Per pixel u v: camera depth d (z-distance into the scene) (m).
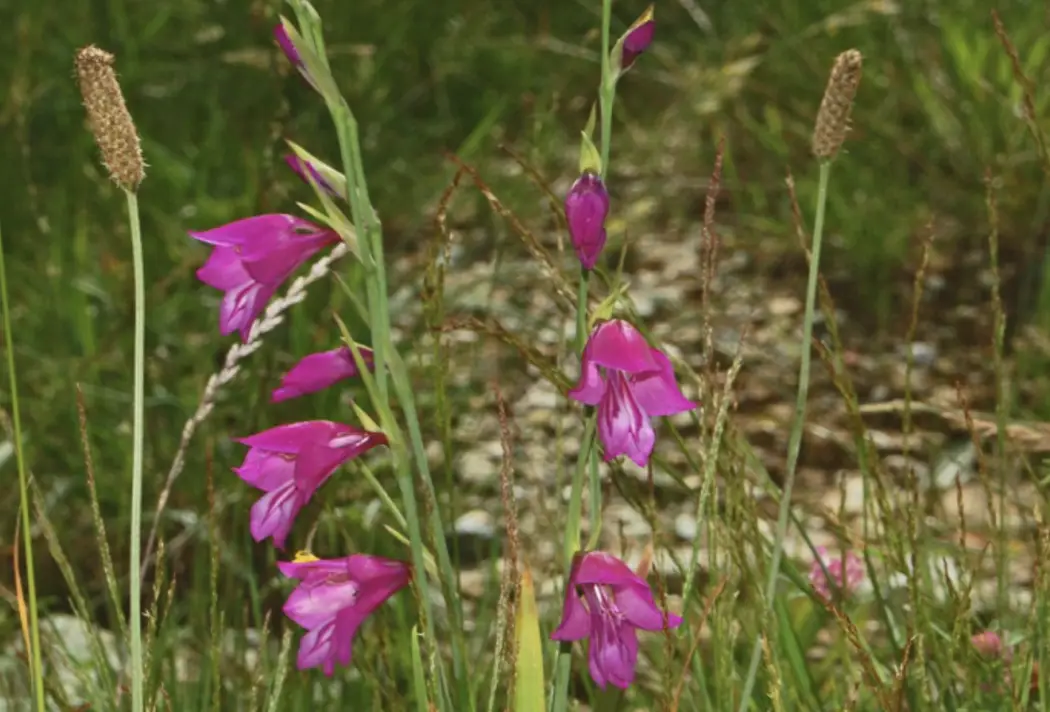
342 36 10.78
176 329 7.17
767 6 11.63
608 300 2.89
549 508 6.46
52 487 6.36
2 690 4.72
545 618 4.92
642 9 12.72
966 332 8.55
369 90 10.10
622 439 2.87
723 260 9.63
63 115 9.23
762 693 4.15
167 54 10.06
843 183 9.71
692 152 10.88
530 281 8.90
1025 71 9.23
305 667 3.02
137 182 2.85
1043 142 4.59
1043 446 5.02
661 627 2.88
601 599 2.91
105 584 5.79
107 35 9.62
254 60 7.78
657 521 4.04
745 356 8.36
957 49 9.46
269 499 3.02
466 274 8.95
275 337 6.38
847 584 4.94
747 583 4.01
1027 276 8.77
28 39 9.03
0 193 8.31
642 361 2.82
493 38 12.09
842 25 10.44
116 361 6.82
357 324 7.03
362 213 2.92
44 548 6.09
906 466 4.36
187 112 9.47
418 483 6.32
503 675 4.44
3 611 5.70
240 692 4.67
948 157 9.70
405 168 10.20
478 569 6.11
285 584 5.57
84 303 7.05
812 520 6.54
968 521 6.21
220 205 8.14
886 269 9.03
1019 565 5.79
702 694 3.91
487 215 9.81
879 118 9.83
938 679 4.31
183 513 6.02
